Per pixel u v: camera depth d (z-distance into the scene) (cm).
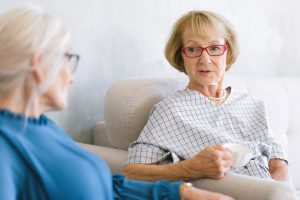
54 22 92
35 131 94
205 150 128
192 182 131
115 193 118
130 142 159
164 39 204
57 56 90
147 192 117
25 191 90
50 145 95
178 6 208
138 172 139
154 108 154
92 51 177
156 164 144
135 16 191
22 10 91
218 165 125
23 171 89
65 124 173
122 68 189
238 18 236
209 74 157
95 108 183
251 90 198
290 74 270
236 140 155
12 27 89
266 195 117
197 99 157
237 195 121
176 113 151
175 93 160
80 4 170
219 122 158
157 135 147
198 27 154
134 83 161
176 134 149
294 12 264
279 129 207
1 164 85
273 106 204
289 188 118
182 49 162
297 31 268
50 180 92
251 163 155
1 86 89
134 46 192
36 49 88
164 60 206
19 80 89
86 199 96
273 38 257
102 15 179
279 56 262
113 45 184
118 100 158
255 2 243
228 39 162
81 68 174
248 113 166
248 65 246
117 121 158
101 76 182
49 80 90
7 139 88
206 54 155
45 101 95
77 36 171
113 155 154
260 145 162
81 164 97
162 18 202
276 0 254
